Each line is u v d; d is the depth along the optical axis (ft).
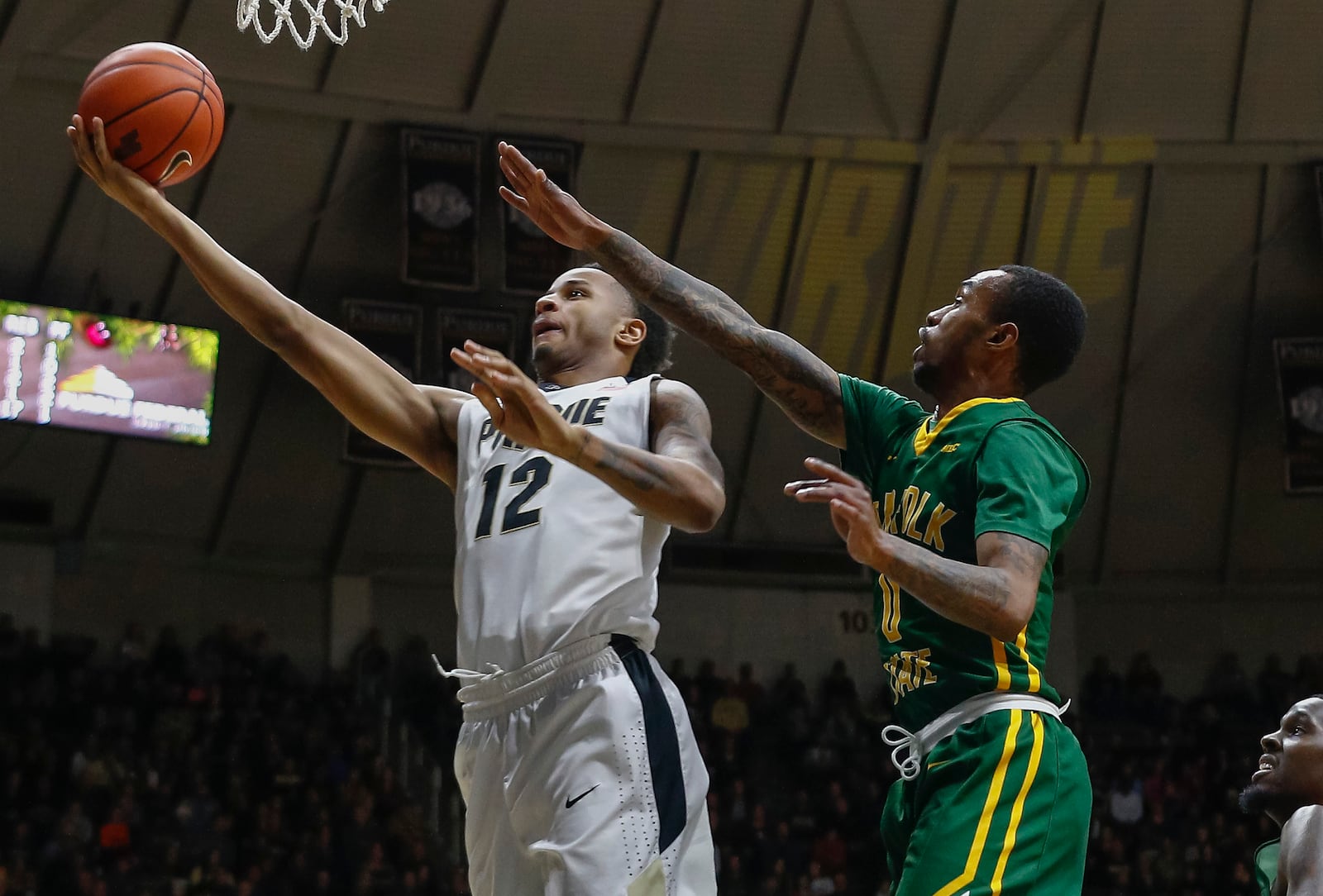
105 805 49.67
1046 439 9.79
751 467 67.10
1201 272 64.59
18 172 53.52
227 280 10.32
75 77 52.24
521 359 61.57
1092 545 69.62
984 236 63.46
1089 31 58.80
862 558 8.21
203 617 62.18
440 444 10.80
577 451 8.41
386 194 59.06
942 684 9.68
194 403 55.83
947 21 58.29
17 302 53.16
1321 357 64.59
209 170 56.08
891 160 61.57
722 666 67.67
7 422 52.65
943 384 10.61
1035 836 9.16
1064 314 10.41
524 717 9.26
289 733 55.36
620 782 9.00
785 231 62.85
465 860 53.01
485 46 57.06
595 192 61.00
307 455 62.59
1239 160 62.18
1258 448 67.56
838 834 56.75
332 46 55.31
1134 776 60.13
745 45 58.54
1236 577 70.08
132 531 60.95
